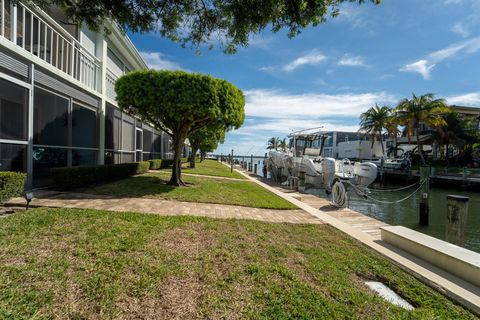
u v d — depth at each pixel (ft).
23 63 22.20
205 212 21.01
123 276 9.44
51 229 13.46
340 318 8.11
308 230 18.11
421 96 93.45
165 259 11.14
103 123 36.45
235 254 12.38
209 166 92.58
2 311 7.07
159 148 71.92
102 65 37.01
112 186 28.96
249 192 35.06
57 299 7.86
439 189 74.74
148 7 12.12
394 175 94.89
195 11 12.51
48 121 25.95
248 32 12.60
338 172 47.93
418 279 11.47
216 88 29.30
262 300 8.77
